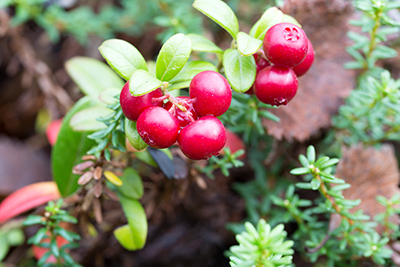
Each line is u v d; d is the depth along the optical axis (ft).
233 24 0.54
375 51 0.64
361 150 0.65
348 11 0.67
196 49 0.54
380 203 0.61
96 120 0.56
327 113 0.67
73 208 0.65
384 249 0.57
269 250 0.48
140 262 0.74
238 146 0.65
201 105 0.50
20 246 0.72
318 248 0.60
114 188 0.60
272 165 0.70
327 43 0.68
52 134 0.68
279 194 0.71
